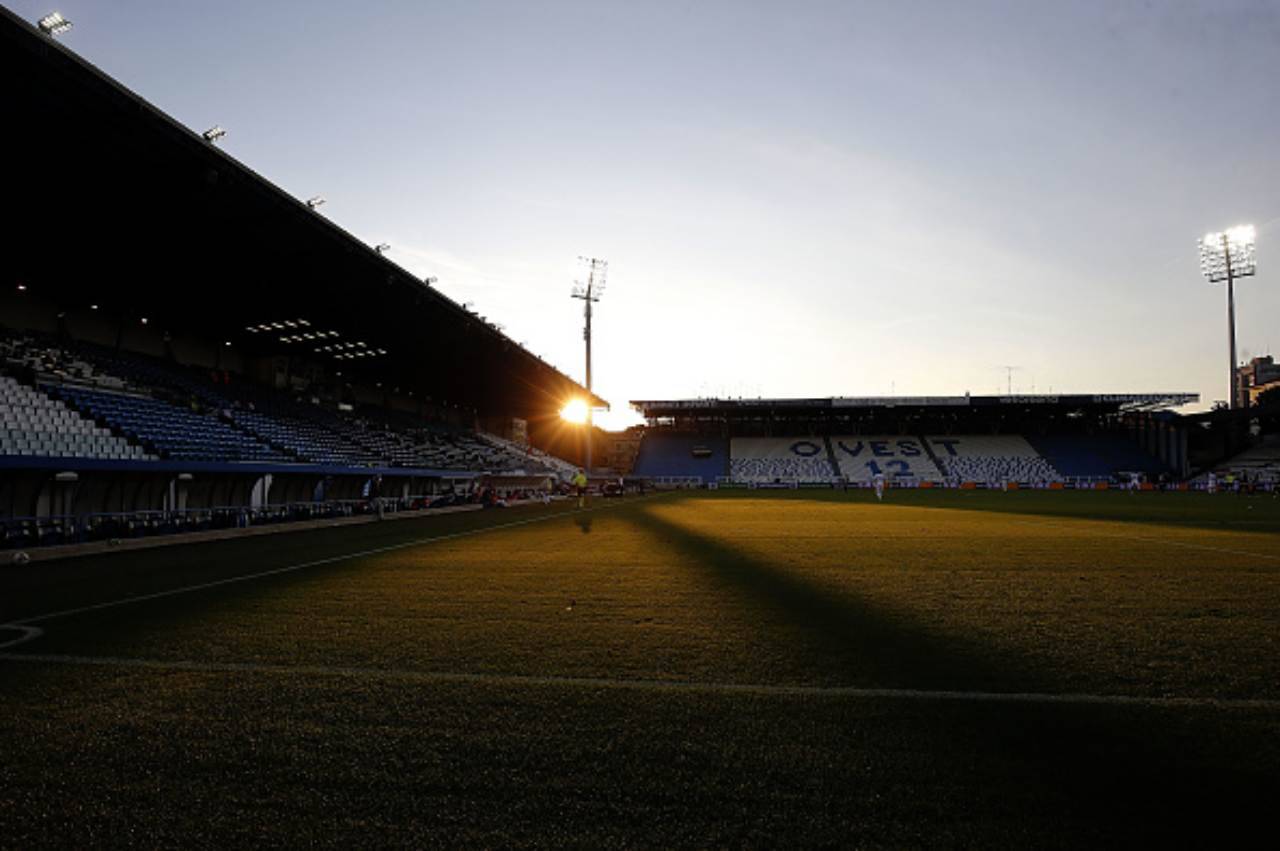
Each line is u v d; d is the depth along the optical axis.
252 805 2.92
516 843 2.62
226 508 17.84
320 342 30.52
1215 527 17.48
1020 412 67.38
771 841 2.63
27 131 13.08
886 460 65.75
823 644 5.52
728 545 13.42
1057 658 5.08
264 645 5.56
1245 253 54.53
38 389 17.31
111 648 5.48
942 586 8.38
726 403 65.56
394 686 4.48
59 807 2.91
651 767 3.26
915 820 2.78
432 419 48.56
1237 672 4.71
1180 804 2.90
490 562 10.97
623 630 6.05
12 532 12.59
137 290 22.44
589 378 49.09
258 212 16.86
